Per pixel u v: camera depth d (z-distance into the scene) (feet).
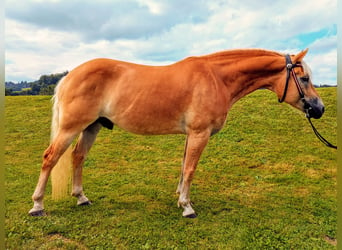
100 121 10.09
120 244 7.89
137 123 9.37
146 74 9.30
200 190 12.73
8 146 21.71
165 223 9.14
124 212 9.95
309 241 8.29
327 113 28.19
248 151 19.83
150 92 9.05
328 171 15.80
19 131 26.32
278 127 25.23
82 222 9.07
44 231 8.38
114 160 18.30
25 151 20.44
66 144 9.11
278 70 9.68
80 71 9.08
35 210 9.25
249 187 13.23
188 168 9.48
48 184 13.08
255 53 9.89
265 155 18.89
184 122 9.42
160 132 9.71
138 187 12.99
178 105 9.10
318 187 13.24
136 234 8.41
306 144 21.07
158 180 14.23
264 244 8.07
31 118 31.30
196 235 8.45
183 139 23.99
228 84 9.75
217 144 21.58
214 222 9.32
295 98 9.67
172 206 10.62
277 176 14.94
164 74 9.30
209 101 9.04
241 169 16.24
